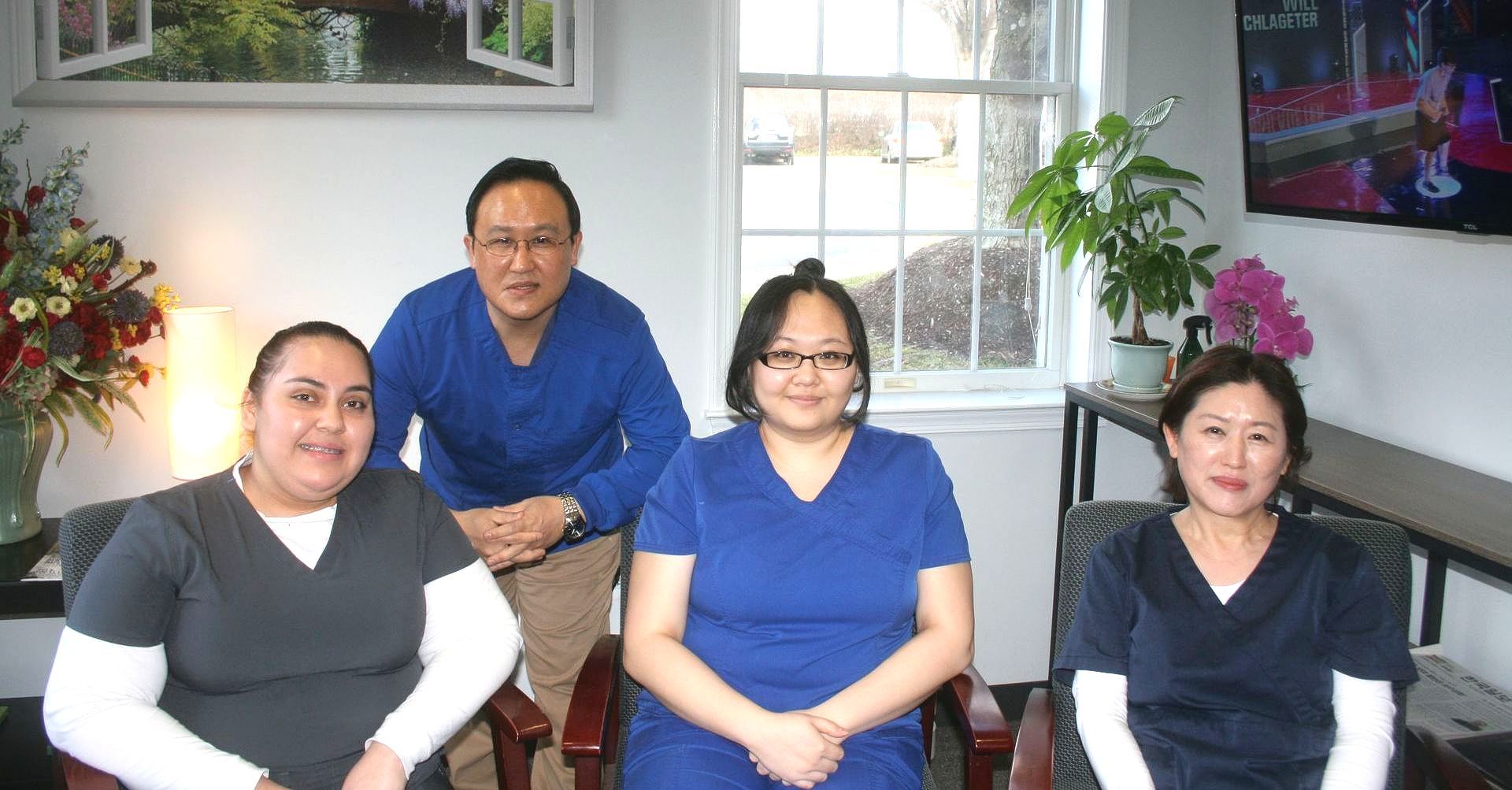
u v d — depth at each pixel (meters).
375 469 1.67
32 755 2.37
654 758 1.54
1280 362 1.57
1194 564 1.58
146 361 2.48
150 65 2.35
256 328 2.50
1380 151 2.09
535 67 2.46
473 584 1.66
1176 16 2.76
